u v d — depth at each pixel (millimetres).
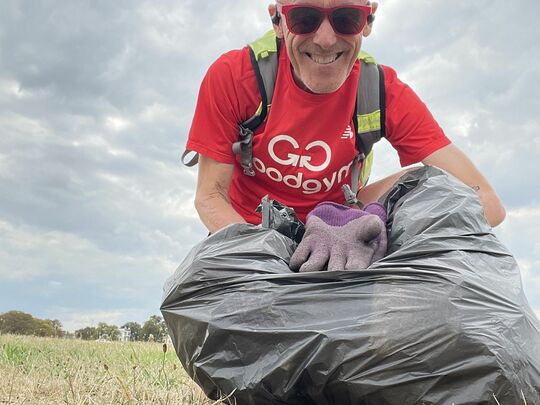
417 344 474
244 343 518
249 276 546
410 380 470
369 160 860
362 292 507
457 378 466
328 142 772
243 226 606
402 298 494
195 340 546
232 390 520
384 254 591
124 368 1054
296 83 748
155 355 1463
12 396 731
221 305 540
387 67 802
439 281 500
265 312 516
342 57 716
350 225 601
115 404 646
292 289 520
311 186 801
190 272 566
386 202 664
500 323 482
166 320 584
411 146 792
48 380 871
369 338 480
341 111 763
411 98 790
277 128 764
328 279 521
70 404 656
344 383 483
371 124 779
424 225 576
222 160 786
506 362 464
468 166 779
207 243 598
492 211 753
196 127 792
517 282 542
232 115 772
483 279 517
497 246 570
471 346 467
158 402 665
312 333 491
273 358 506
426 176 646
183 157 833
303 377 497
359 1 700
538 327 529
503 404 463
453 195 603
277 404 512
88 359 1251
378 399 480
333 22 690
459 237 557
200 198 795
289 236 664
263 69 753
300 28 694
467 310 485
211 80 774
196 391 761
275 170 793
